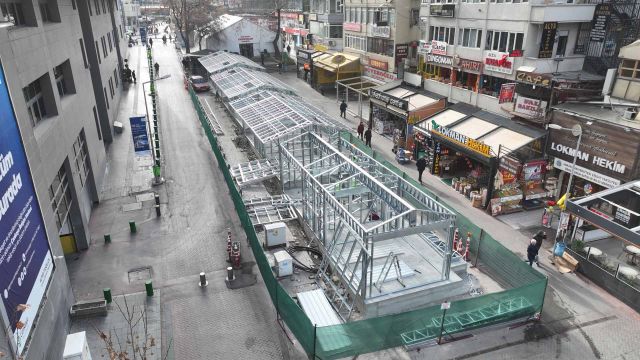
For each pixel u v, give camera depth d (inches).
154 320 590.6
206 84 2000.5
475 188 973.2
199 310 613.9
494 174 871.1
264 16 3075.8
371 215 810.8
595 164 789.2
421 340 552.7
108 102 1343.5
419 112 1190.3
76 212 729.6
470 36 1146.7
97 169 951.6
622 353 542.9
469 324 568.1
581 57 1002.1
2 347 343.3
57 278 523.5
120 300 627.5
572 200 709.9
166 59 2790.4
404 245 743.1
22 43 548.1
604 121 764.0
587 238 754.2
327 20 1963.6
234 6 4749.0
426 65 1354.6
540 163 888.9
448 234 624.1
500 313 574.6
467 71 1152.2
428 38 1311.5
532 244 687.7
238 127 1476.4
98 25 1330.0
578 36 1000.2
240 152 1250.6
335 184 748.0
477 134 983.6
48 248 498.0
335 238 685.9
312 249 754.2
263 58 2529.5
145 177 1061.8
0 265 363.9
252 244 713.6
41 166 516.1
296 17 2741.1
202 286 662.5
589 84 912.3
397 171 953.5
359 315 611.5
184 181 1040.2
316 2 2137.1
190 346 551.5
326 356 508.1
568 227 756.6
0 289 356.2
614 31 949.8
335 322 563.2
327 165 902.4
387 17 1509.6
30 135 488.4
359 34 1721.2
